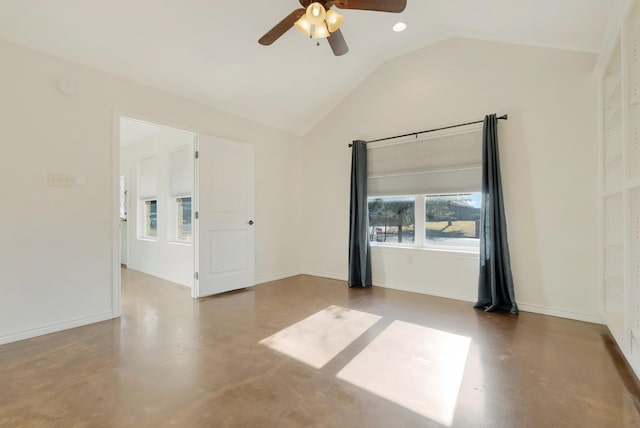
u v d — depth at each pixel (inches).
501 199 124.3
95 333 101.7
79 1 89.4
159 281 179.0
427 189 149.9
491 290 126.0
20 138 95.7
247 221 164.6
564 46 115.1
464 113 138.6
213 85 138.8
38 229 99.4
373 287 165.8
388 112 162.2
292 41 127.2
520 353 87.7
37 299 99.2
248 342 95.0
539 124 121.4
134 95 122.4
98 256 112.8
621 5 78.7
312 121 192.4
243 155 163.0
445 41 142.8
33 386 70.2
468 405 64.1
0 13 87.0
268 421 59.0
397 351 89.1
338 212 184.9
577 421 58.9
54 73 102.1
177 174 177.9
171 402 64.6
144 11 97.5
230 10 105.3
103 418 59.4
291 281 180.4
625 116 78.4
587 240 112.6
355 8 83.5
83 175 108.9
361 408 63.1
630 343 76.5
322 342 95.2
